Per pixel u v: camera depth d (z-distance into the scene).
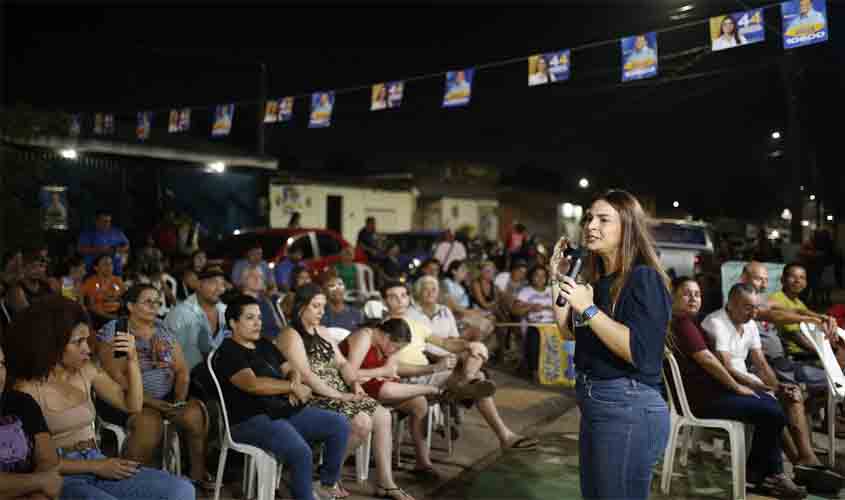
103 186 14.56
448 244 15.52
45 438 3.20
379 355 5.46
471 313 9.04
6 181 12.01
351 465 5.60
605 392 2.91
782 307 6.12
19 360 3.39
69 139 12.47
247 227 17.84
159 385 5.00
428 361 6.30
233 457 5.46
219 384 4.49
